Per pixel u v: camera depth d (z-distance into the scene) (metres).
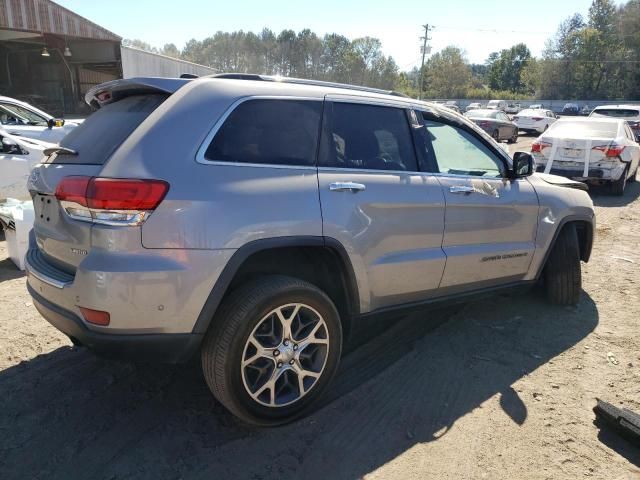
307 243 2.73
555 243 4.42
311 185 2.81
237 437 2.72
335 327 2.88
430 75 92.81
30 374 3.28
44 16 24.20
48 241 2.74
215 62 107.94
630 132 11.70
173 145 2.48
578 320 4.32
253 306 2.54
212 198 2.47
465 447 2.69
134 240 2.32
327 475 2.47
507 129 22.84
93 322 2.39
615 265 5.95
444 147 3.64
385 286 3.21
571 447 2.71
